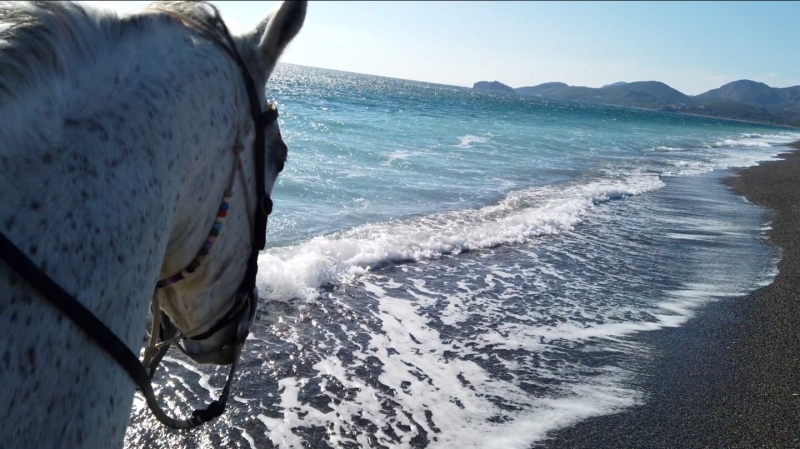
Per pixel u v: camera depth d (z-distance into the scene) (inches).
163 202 55.4
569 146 1162.0
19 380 40.9
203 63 62.2
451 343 240.4
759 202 673.0
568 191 609.9
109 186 49.3
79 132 48.6
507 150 957.2
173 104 56.7
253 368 204.5
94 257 47.1
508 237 412.8
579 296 309.7
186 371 198.2
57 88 47.5
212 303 75.2
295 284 278.7
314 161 612.4
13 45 44.4
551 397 205.3
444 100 3437.5
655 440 183.9
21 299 41.7
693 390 217.5
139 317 52.6
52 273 43.9
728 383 224.7
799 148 1876.2
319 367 210.2
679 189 719.1
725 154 1366.9
